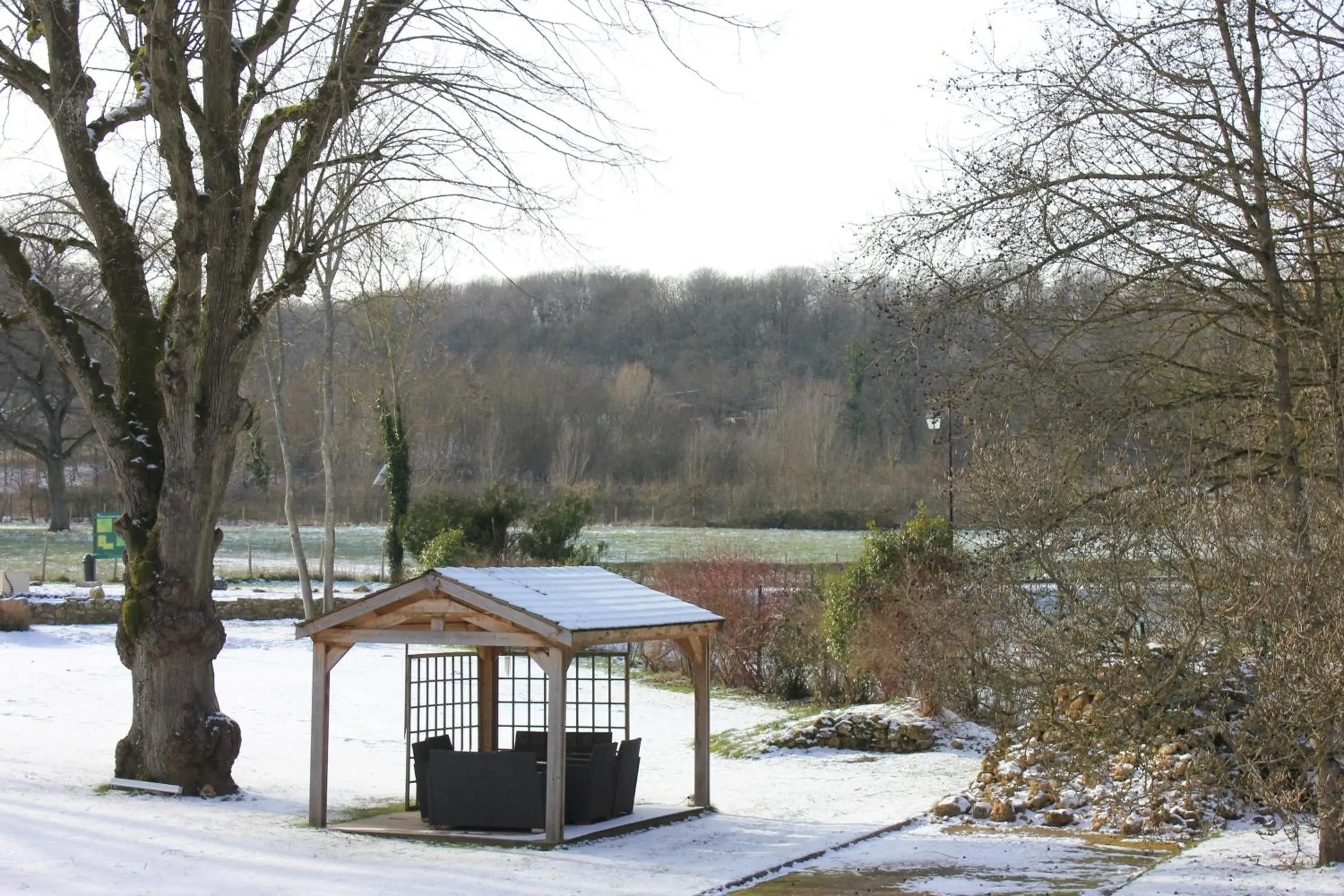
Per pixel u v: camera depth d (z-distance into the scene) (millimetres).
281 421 33188
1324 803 10312
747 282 100312
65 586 39000
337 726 20516
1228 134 12547
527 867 11008
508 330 100875
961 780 16688
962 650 17906
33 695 22016
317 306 38250
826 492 68688
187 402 13938
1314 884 9867
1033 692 12602
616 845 12227
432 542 36156
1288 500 10469
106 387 14680
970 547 16656
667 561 33688
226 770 14305
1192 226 12305
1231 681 11297
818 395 75312
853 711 20219
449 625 12633
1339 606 9070
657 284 104062
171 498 14086
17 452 85688
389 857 11281
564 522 36969
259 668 27125
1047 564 11273
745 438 86188
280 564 49719
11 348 60750
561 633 12023
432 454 82062
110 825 11984
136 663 14250
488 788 12547
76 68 14102
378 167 15125
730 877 10711
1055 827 13516
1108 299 12914
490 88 14125
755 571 28391
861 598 22641
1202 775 10773
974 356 13250
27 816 12133
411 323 40562
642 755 19031
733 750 19188
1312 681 9086
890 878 10867
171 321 14852
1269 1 12414
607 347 100250
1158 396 13359
